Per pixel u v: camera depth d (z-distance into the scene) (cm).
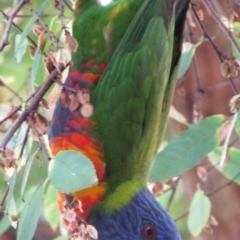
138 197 621
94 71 640
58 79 577
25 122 567
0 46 548
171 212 948
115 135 626
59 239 656
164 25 630
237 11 784
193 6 666
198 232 698
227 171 677
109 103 627
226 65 639
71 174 504
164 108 660
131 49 634
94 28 641
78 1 652
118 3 653
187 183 852
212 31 858
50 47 557
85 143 619
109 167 627
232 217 894
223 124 625
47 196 714
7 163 538
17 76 755
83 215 621
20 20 764
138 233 615
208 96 891
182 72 661
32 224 526
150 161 641
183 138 622
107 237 622
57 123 628
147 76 627
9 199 528
